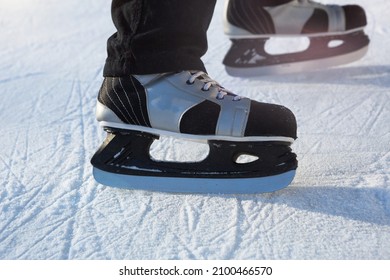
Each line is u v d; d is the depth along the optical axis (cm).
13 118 189
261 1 208
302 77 218
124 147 135
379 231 121
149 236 121
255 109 131
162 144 165
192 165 134
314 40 217
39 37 280
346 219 125
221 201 133
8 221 129
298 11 211
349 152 158
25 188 143
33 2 342
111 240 121
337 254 115
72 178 147
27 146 168
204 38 135
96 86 217
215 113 130
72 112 193
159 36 127
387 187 138
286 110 135
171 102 131
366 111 186
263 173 132
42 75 228
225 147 132
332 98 197
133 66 130
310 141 165
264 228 123
